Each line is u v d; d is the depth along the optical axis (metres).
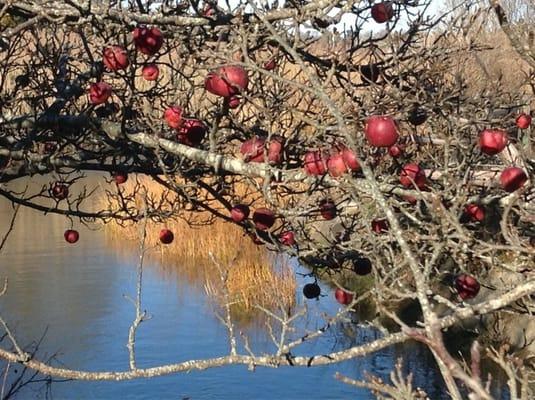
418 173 3.98
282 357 3.00
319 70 5.06
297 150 4.40
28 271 18.56
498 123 4.69
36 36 5.17
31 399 10.88
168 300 15.69
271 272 14.40
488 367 9.84
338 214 4.57
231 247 16.33
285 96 4.68
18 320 14.59
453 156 5.05
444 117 4.46
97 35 4.74
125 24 4.10
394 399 2.78
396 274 3.62
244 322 13.49
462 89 4.70
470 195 4.18
